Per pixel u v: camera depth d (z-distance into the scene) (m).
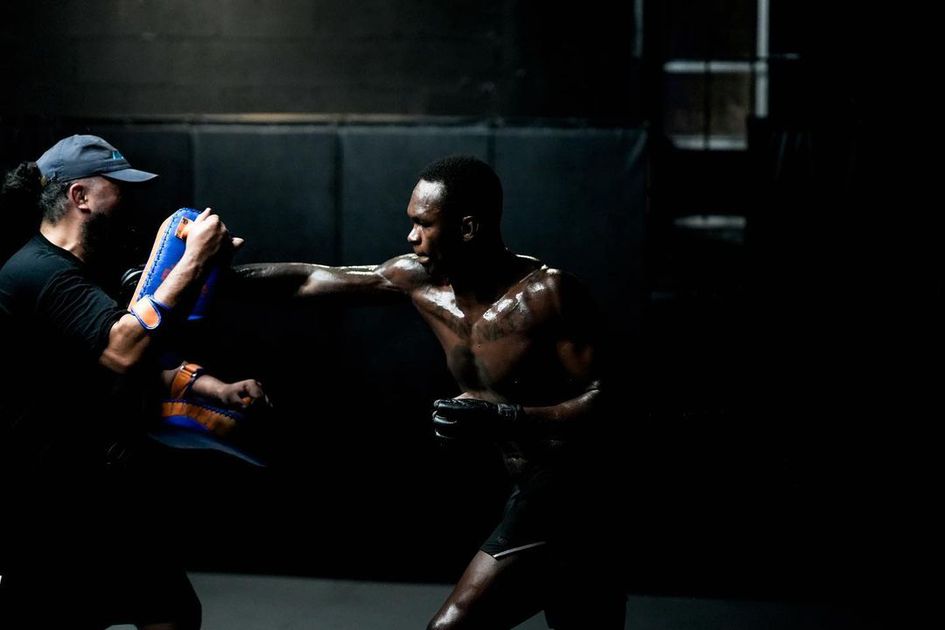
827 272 4.96
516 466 2.74
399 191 4.37
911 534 4.38
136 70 4.87
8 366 2.45
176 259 2.51
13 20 4.86
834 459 4.45
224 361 4.47
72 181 2.52
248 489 4.54
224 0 4.84
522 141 4.32
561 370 2.63
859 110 5.02
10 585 2.48
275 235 4.43
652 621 4.14
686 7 6.45
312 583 4.48
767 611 4.27
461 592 2.56
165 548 2.68
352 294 2.78
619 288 4.33
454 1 4.82
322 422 4.48
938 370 4.62
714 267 5.48
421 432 4.46
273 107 4.89
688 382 4.66
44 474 2.46
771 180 5.25
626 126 4.33
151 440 2.76
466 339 2.67
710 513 4.45
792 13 5.50
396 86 4.86
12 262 2.48
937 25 4.96
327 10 4.84
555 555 2.59
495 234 2.58
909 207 4.79
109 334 2.40
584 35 4.82
